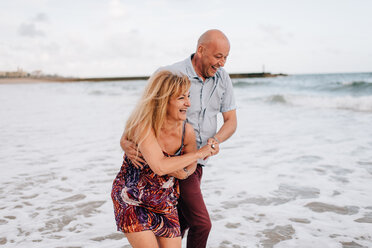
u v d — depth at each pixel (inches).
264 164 203.5
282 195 152.1
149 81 77.4
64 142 284.7
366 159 205.2
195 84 95.5
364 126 323.9
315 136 283.6
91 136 310.2
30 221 130.5
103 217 133.0
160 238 80.2
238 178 178.9
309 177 175.8
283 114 440.5
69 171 197.0
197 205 88.0
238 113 467.5
